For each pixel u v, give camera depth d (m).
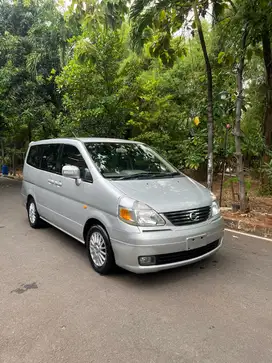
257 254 4.54
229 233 5.60
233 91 6.37
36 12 14.03
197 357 2.39
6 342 2.60
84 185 4.20
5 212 7.73
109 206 3.68
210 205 3.89
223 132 7.21
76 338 2.64
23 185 6.47
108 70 9.02
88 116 9.30
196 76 9.53
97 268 3.93
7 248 4.92
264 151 8.20
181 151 9.55
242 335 2.66
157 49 5.88
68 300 3.27
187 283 3.64
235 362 2.34
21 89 13.34
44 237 5.51
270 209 6.87
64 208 4.71
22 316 2.98
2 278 3.82
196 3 5.38
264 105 8.67
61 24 9.59
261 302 3.21
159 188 3.91
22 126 15.81
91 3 5.62
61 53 10.98
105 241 3.74
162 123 9.84
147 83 9.34
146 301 3.24
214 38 7.48
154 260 3.38
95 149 4.60
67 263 4.29
